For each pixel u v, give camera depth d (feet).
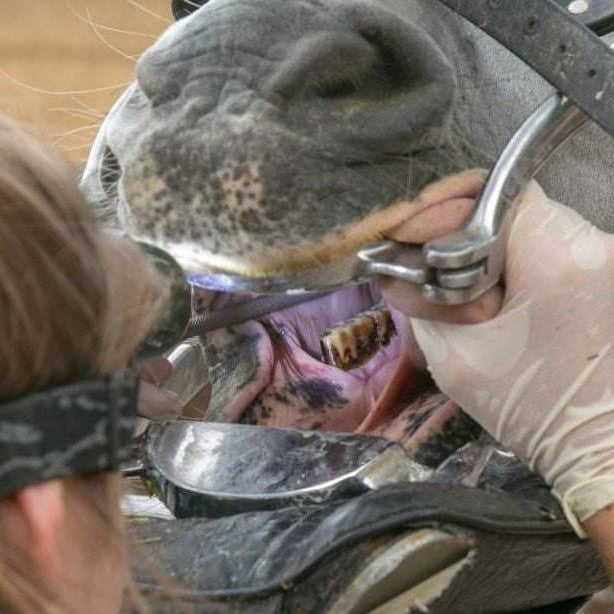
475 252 12.66
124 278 8.28
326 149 12.70
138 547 11.35
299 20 12.93
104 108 19.49
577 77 12.98
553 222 13.30
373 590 11.52
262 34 12.91
